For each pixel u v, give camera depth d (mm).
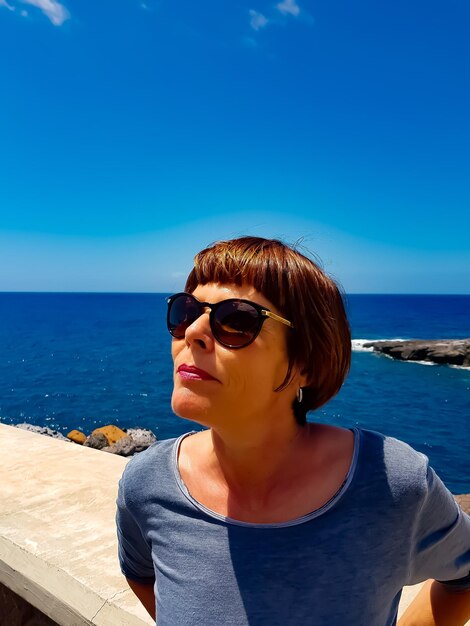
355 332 89875
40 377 41000
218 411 1107
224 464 1209
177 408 1140
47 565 2641
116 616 2246
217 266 1153
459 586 1356
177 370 1155
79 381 39094
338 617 1082
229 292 1133
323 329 1174
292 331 1150
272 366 1126
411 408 30734
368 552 1104
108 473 4020
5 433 5105
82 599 2381
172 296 1184
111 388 36219
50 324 103562
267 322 1109
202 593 1131
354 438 1222
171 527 1227
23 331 86375
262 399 1123
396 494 1119
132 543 1424
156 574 1251
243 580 1112
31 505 3422
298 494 1165
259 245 1196
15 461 4266
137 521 1319
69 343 67688
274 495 1176
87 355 55188
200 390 1108
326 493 1152
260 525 1141
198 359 1110
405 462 1158
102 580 2490
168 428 26344
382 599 1126
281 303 1137
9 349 60469
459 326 105250
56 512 3316
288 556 1110
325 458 1190
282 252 1173
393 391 35469
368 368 45094
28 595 2570
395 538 1125
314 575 1094
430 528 1203
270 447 1171
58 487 3732
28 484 3787
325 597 1086
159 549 1244
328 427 1277
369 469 1151
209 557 1152
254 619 1089
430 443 23766
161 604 1194
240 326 1081
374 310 172375
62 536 2980
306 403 1251
